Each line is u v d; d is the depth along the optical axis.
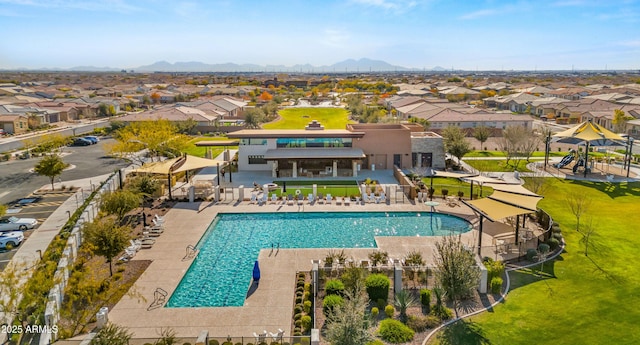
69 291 23.50
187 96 181.62
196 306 25.83
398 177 53.91
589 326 22.92
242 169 59.84
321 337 22.06
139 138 66.19
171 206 44.00
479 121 96.88
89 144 82.75
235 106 135.12
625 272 29.30
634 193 49.41
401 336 21.78
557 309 24.62
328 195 45.19
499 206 33.50
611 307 24.81
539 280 28.20
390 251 32.97
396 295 24.34
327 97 199.75
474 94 174.25
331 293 25.70
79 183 53.78
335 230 38.56
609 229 37.94
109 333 19.14
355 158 55.47
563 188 51.44
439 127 96.25
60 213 42.06
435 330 22.59
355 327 19.48
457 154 62.56
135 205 37.97
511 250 32.50
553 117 119.94
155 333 22.59
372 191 48.94
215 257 32.88
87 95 180.62
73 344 20.20
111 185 47.97
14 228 37.31
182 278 28.83
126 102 156.25
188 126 93.06
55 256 28.86
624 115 95.50
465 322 23.31
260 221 40.88
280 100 168.12
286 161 56.25
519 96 142.88
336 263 29.11
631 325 22.97
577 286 27.38
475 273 24.92
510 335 22.17
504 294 26.34
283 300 25.95
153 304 25.34
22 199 46.75
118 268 29.83
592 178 55.62
